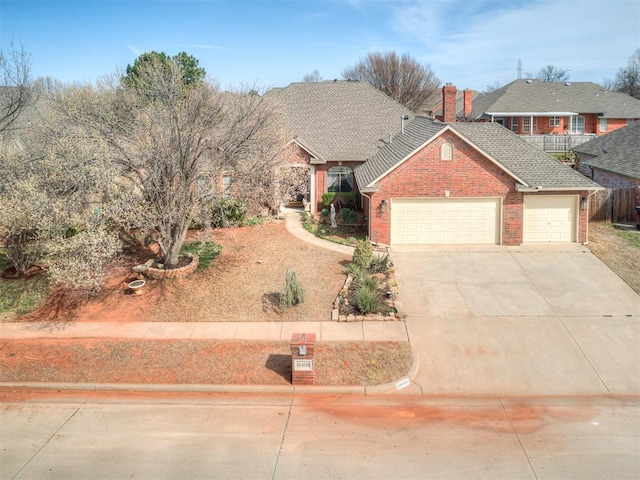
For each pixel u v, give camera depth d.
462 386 12.09
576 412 11.03
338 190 27.39
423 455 9.62
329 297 16.56
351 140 27.92
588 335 14.12
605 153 29.31
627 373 12.44
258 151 18.50
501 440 10.06
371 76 61.47
